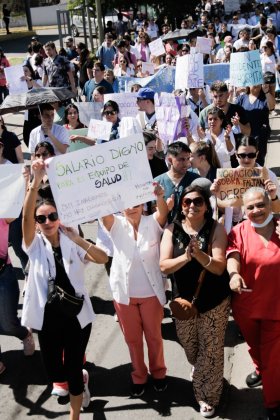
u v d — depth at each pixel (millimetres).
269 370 4285
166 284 5156
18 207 4738
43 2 48531
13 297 5195
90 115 9445
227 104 7543
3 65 16688
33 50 16219
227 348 5496
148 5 28141
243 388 4875
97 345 5691
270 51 13117
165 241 4434
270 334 4250
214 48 18203
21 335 5438
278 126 12836
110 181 4234
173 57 14688
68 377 4312
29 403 4922
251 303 4281
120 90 11703
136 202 4324
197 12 30219
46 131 7500
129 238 4562
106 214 4266
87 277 7172
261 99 8422
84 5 24469
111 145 4199
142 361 4805
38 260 4355
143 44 17875
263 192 4258
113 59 17344
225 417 4527
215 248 4301
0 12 42844
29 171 4785
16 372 5359
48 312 4285
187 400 4758
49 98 7695
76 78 16328
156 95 7082
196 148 5859
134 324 4691
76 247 4359
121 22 25250
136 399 4824
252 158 5555
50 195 4582
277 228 4176
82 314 4324
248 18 23828
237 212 5852
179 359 5332
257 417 4500
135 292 4609
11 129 15336
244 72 8234
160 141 7148
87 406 4750
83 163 4141
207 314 4367
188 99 8711
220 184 5008
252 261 4234
